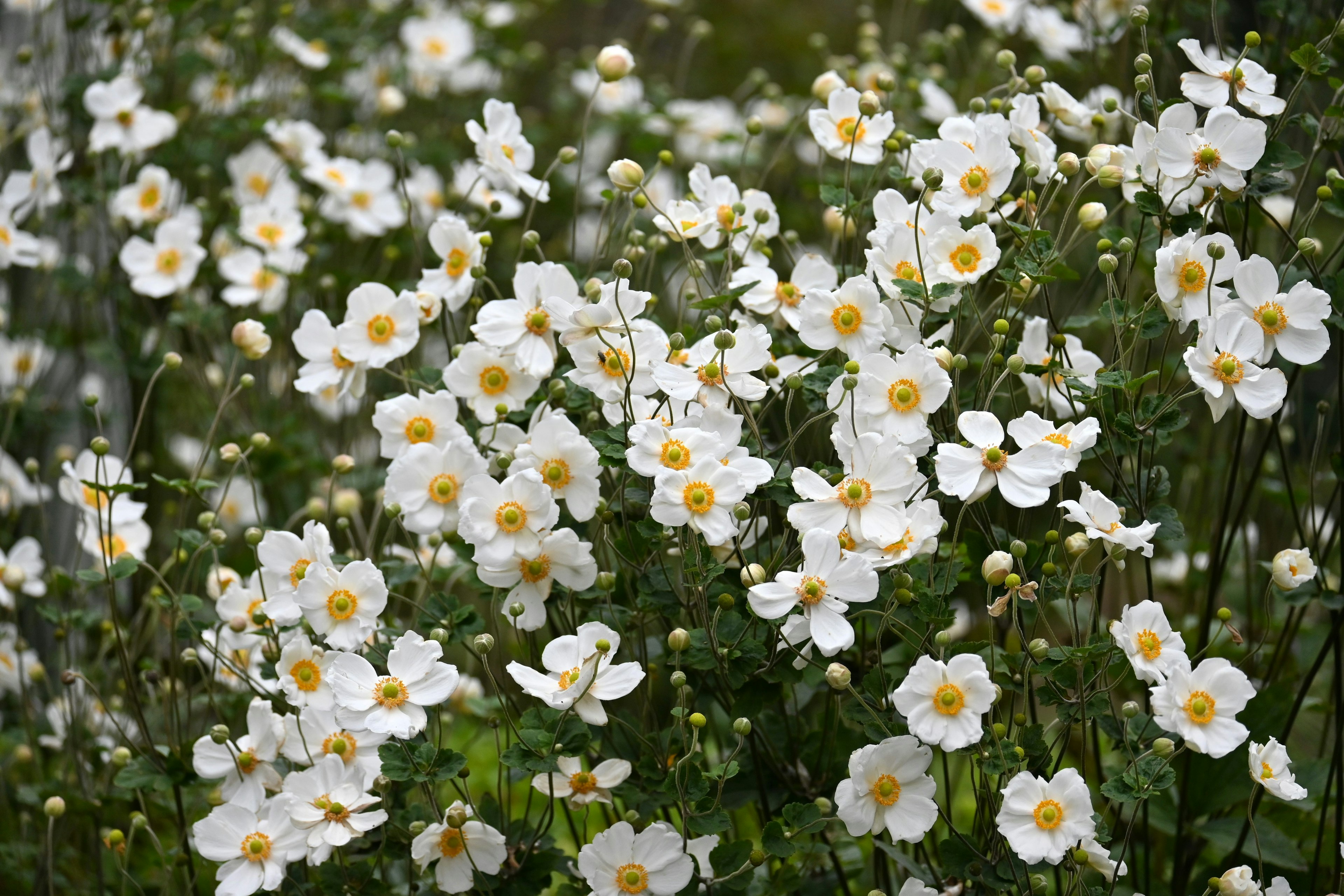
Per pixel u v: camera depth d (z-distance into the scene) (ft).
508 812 9.33
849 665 9.47
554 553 9.05
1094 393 9.16
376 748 9.14
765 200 9.73
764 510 9.37
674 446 8.89
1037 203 9.52
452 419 9.25
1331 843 9.95
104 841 10.41
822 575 8.84
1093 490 8.89
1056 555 9.52
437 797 9.61
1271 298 9.07
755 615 8.93
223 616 9.49
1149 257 9.82
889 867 9.97
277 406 11.20
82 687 10.28
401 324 9.39
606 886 8.90
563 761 9.23
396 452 9.24
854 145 9.55
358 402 10.98
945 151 9.32
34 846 10.27
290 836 9.09
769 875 9.50
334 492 10.03
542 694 8.86
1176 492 11.25
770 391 9.50
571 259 9.78
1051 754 9.21
